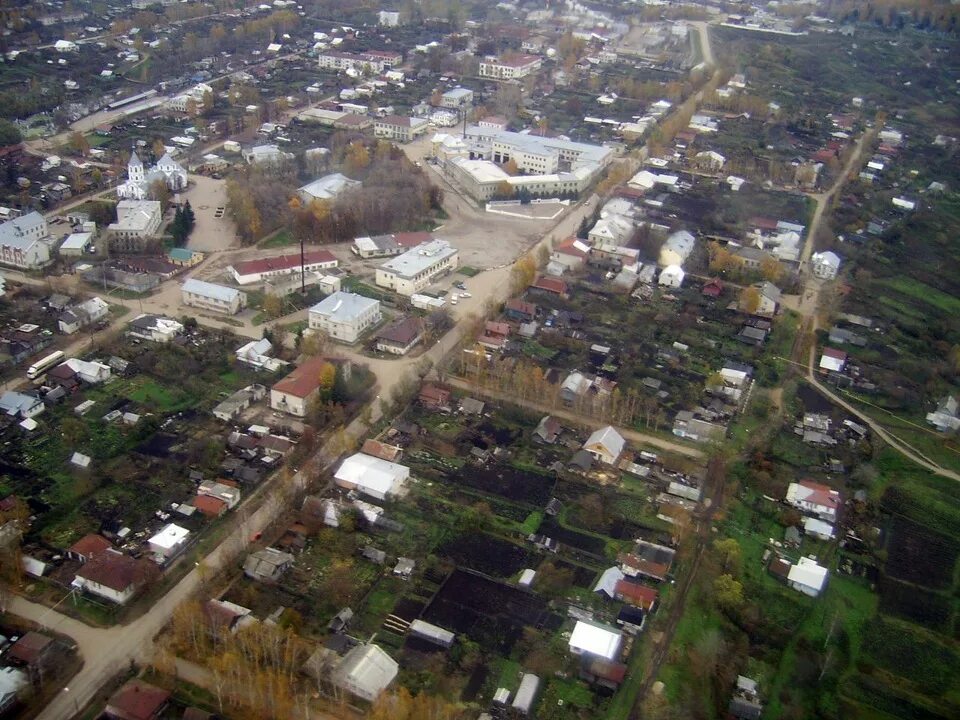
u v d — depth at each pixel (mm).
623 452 158125
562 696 110250
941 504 153125
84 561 124625
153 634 114312
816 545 140875
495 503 144250
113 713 101938
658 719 106250
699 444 162750
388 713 99000
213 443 150000
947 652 123125
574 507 144250
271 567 124188
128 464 146250
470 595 125062
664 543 137125
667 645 118688
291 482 140625
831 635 123562
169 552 127188
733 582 125938
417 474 149625
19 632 112938
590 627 118438
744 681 113438
